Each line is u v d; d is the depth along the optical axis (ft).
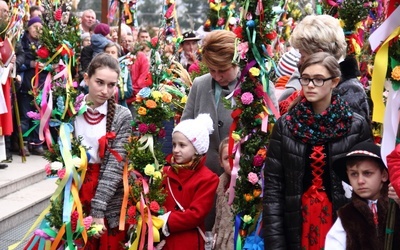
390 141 10.98
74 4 18.69
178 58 30.17
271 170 12.42
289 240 12.32
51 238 14.62
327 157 12.04
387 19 10.94
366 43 21.01
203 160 15.01
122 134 14.98
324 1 22.35
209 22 26.35
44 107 14.75
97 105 14.92
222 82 16.14
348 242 11.16
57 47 15.08
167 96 15.03
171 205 14.88
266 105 14.42
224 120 16.10
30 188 26.50
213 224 15.98
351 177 11.44
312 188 12.15
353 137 12.04
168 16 28.55
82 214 14.43
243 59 14.52
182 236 14.58
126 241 15.20
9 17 26.99
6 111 26.25
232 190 14.44
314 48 13.56
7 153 28.84
